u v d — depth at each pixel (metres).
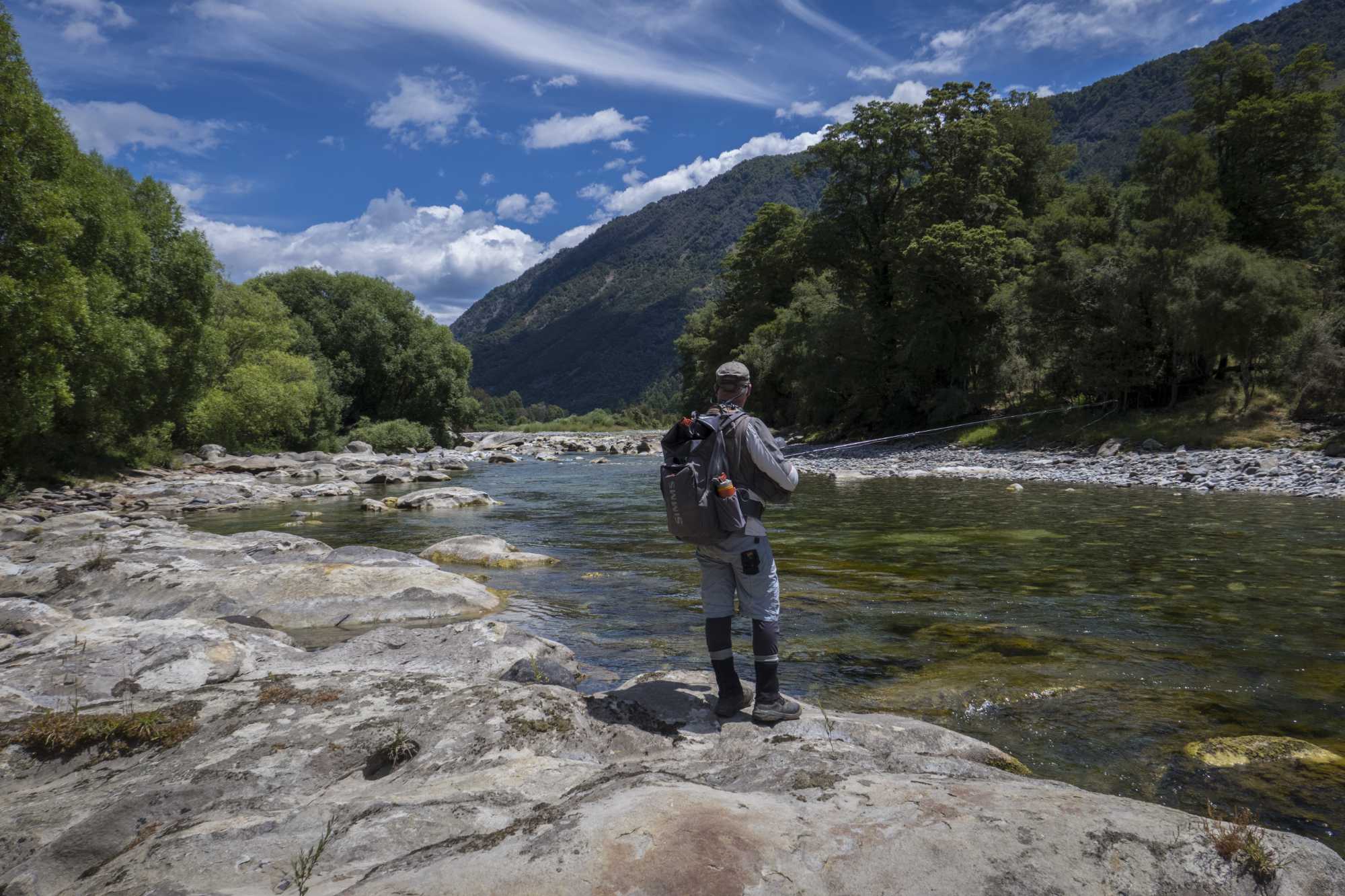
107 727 3.30
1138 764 3.53
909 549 9.94
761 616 3.60
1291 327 23.92
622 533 12.17
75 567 7.47
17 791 3.04
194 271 25.38
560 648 5.32
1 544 10.36
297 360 36.56
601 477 25.81
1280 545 9.65
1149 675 4.80
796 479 3.66
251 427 32.81
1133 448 25.36
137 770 3.11
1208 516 12.62
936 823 2.26
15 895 2.29
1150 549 9.59
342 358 51.34
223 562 8.34
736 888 1.96
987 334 35.88
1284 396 25.16
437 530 12.66
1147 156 29.92
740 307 62.00
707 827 2.18
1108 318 29.06
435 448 49.09
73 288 17.23
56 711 3.60
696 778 2.90
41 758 3.20
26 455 20.06
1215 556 9.01
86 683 4.14
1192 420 25.67
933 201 37.19
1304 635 5.66
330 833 2.45
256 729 3.38
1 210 16.05
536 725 3.37
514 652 4.98
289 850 2.38
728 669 3.67
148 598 6.81
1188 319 24.81
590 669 5.19
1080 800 2.45
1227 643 5.48
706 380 62.72
